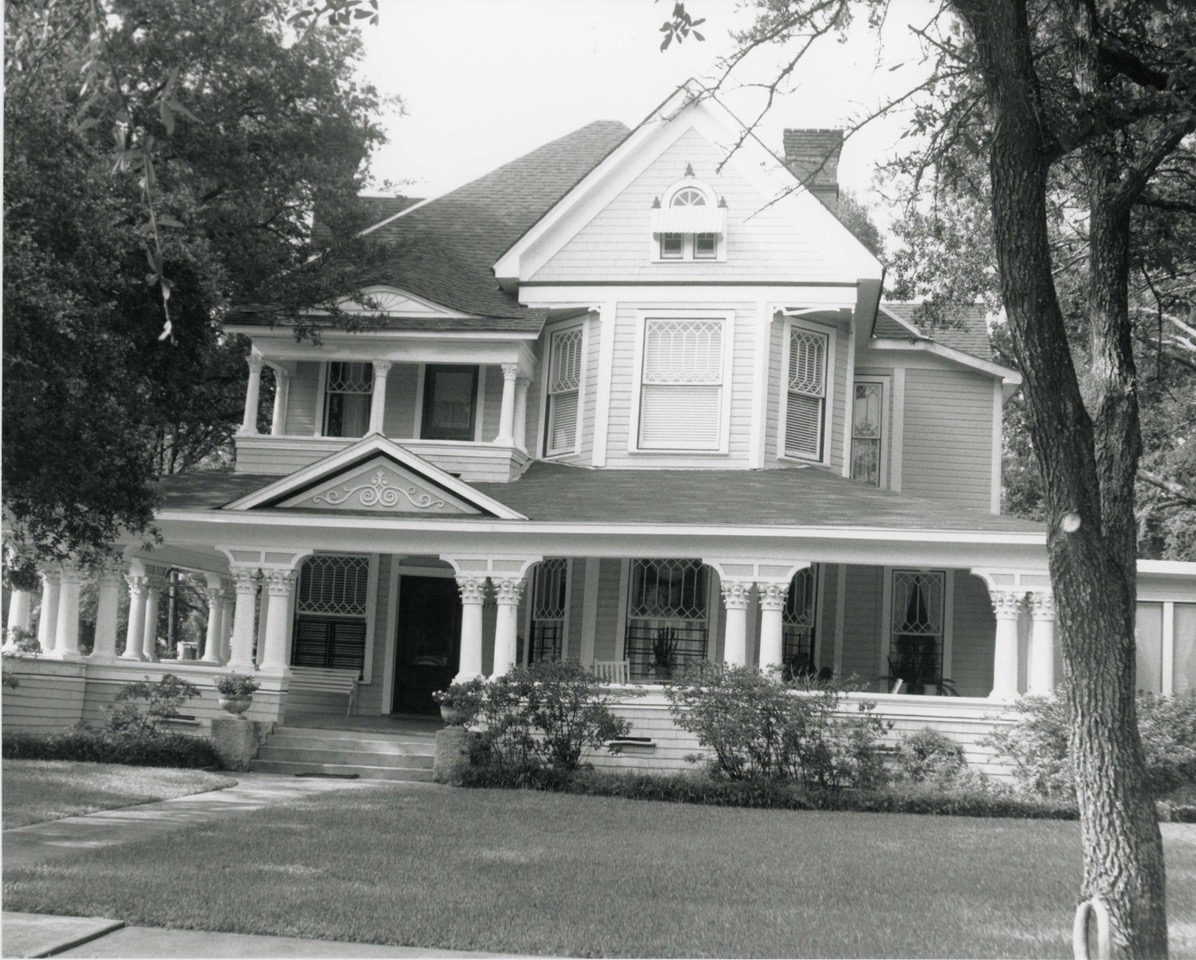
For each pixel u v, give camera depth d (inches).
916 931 392.8
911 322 1123.9
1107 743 347.9
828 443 932.0
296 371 971.9
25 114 556.1
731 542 780.6
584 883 446.9
